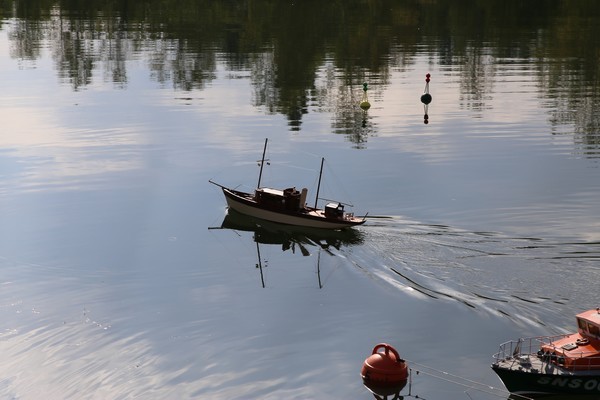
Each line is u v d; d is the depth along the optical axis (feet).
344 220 180.45
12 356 131.03
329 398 119.65
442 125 257.75
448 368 126.82
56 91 308.19
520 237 171.32
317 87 315.17
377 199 195.31
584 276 152.25
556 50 383.04
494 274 155.33
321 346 133.28
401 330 137.80
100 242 176.86
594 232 172.45
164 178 213.87
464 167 216.54
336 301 149.28
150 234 181.78
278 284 157.89
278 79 328.49
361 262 165.27
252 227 189.16
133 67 350.84
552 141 239.30
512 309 141.79
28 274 161.17
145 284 157.28
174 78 329.93
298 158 227.20
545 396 120.78
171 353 131.64
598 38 411.54
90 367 127.65
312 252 174.60
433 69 344.90
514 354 123.75
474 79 324.39
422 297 148.36
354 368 126.82
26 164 223.10
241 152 232.53
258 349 132.46
